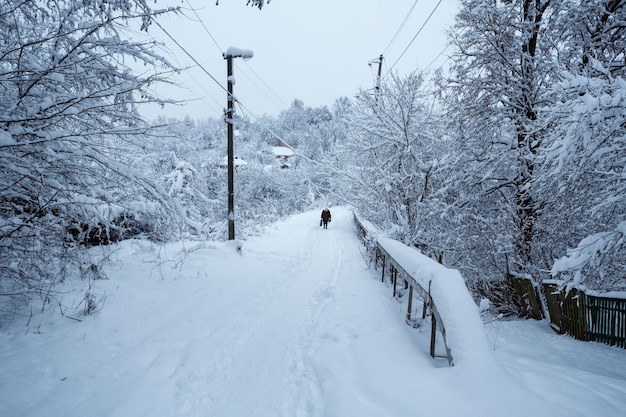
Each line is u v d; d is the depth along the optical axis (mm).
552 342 5875
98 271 6137
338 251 13180
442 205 10477
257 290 7469
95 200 5152
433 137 11445
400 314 6156
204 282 7340
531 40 9875
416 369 3547
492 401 2652
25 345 4020
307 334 5133
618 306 5656
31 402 3047
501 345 5465
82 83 5031
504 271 10031
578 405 2770
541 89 9148
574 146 5281
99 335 4477
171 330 4953
